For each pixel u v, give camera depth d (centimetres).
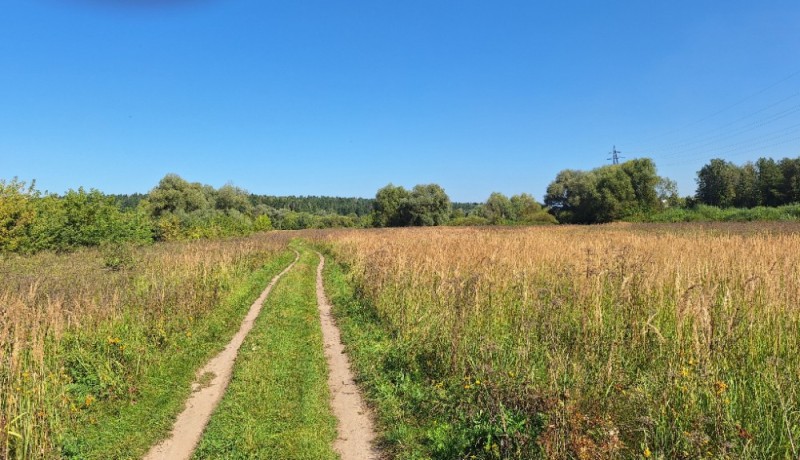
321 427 660
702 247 1503
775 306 710
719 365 580
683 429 492
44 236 2227
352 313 1320
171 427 686
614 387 584
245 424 662
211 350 1032
